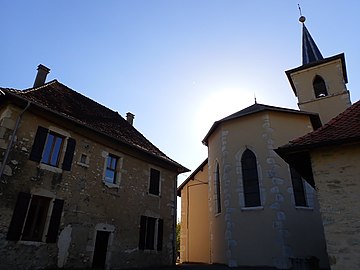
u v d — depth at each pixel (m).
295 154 7.91
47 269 9.59
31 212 9.86
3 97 10.02
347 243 6.52
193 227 19.72
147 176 14.59
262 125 14.46
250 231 12.92
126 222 12.76
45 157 10.69
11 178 9.38
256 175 13.90
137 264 12.66
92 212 11.48
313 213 12.98
